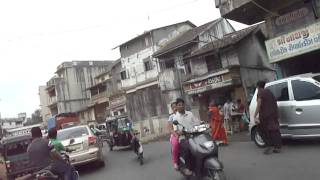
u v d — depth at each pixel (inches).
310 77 412.5
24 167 623.8
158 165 478.6
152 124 1332.4
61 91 2485.2
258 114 416.2
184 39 1347.2
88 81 2578.7
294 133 413.1
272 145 413.1
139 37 1619.1
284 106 420.8
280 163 352.2
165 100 1304.1
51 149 318.3
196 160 298.0
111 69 2005.4
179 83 1270.9
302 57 711.7
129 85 1689.2
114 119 835.4
